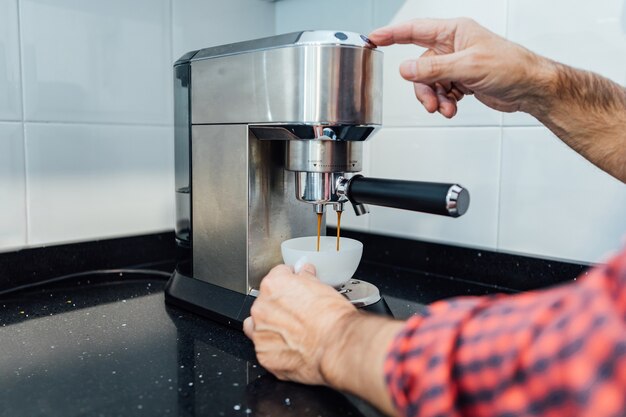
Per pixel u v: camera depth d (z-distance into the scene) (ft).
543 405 0.75
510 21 2.50
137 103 2.84
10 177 2.43
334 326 1.33
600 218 2.33
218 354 1.75
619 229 2.28
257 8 3.38
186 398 1.44
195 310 2.13
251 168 1.92
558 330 0.74
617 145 2.01
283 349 1.47
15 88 2.41
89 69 2.64
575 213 2.40
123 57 2.76
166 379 1.56
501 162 2.60
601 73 2.27
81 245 2.67
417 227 2.96
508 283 2.60
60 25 2.52
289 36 1.74
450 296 2.48
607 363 0.68
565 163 2.40
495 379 0.81
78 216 2.67
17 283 2.47
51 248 2.57
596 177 2.32
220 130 1.99
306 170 1.77
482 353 0.83
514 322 0.82
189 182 2.16
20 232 2.48
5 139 2.40
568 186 2.41
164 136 2.97
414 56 2.85
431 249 2.88
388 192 1.61
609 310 0.70
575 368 0.70
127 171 2.84
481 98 2.11
